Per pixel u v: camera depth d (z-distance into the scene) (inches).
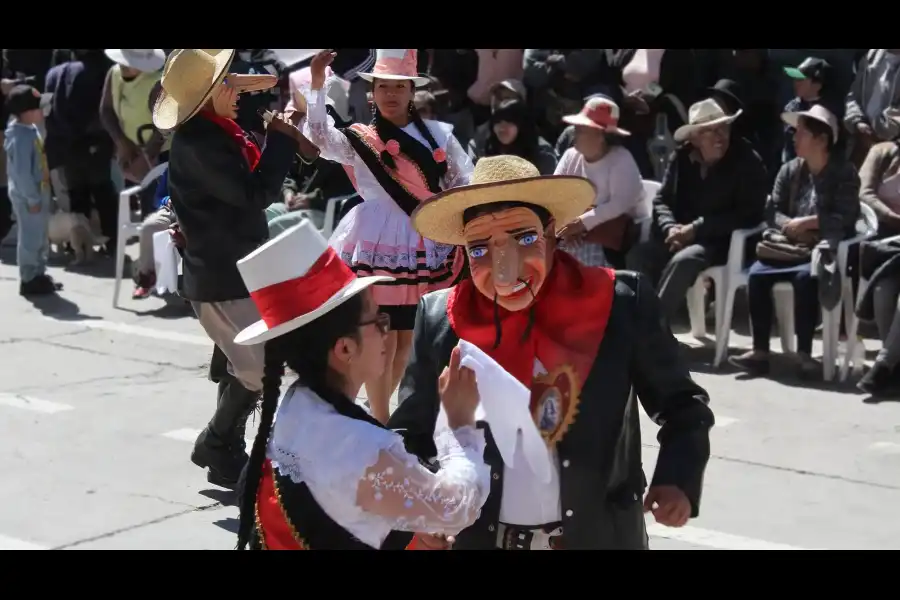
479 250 122.2
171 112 210.1
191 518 216.1
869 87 358.9
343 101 326.6
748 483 234.8
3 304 394.0
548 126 394.3
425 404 125.8
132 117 419.2
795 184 321.7
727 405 286.5
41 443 257.0
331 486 104.8
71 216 448.8
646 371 123.0
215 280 206.7
